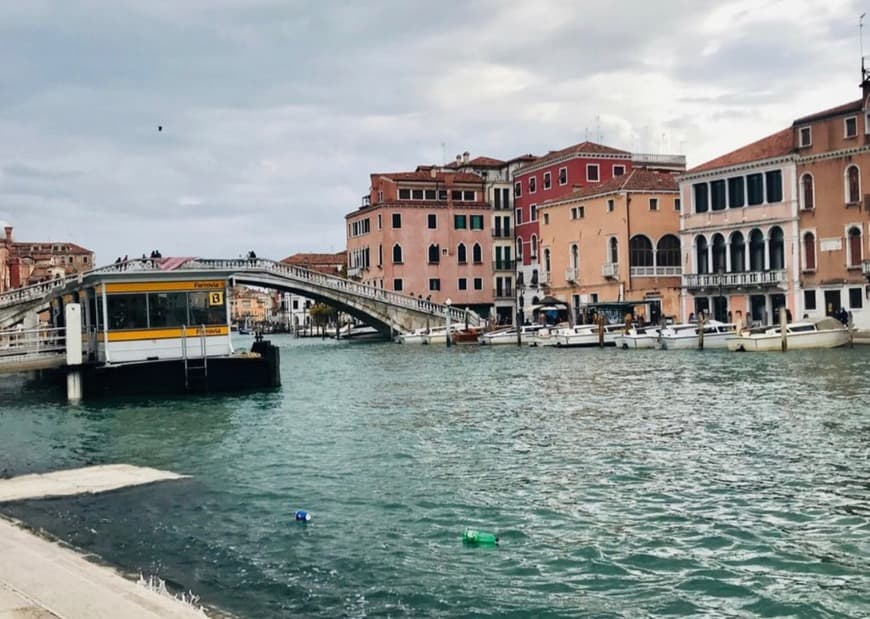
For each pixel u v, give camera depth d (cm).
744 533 1114
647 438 1812
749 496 1299
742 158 5278
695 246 5628
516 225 7888
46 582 777
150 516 1223
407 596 905
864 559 1005
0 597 732
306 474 1518
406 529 1155
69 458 1767
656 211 6238
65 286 3431
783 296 5031
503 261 7825
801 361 3478
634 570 984
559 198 6900
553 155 7412
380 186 7719
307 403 2617
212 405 2605
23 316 4703
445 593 915
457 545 1082
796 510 1214
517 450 1714
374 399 2692
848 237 4656
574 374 3366
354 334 8488
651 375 3206
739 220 5269
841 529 1122
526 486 1395
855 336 4359
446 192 7694
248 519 1206
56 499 1328
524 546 1075
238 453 1753
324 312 10038
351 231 8181
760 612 858
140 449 1842
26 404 2755
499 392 2794
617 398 2525
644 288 6197
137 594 768
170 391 2792
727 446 1694
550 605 882
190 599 888
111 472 1548
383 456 1678
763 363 3472
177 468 1605
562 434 1892
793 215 4906
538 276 7219
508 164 8275
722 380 2903
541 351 4975
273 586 932
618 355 4338
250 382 2888
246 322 17150
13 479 1492
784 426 1903
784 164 4953
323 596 904
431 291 7550
